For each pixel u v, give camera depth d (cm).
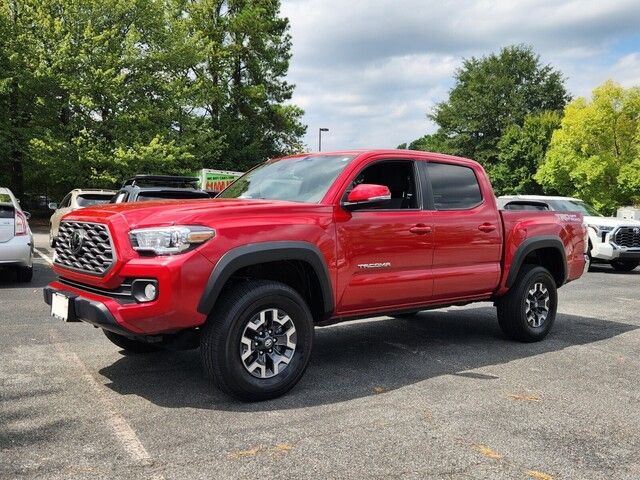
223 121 3419
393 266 490
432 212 525
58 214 1559
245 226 402
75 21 2573
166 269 370
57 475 290
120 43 2634
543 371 507
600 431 368
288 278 466
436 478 297
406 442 342
